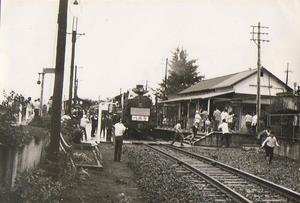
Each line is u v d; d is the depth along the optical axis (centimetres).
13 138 853
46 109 2673
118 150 2052
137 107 3819
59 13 1271
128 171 1747
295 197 1239
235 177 1644
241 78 4206
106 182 1441
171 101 5000
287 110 2789
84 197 1148
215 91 4578
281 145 2605
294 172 1897
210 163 2034
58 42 1268
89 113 4631
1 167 789
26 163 1051
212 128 3631
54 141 1249
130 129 3806
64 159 1335
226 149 3011
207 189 1361
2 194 781
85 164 1712
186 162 2036
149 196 1205
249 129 3528
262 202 1190
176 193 1229
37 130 1533
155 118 3872
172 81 7600
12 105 948
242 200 1162
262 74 4231
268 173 1817
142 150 2589
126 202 1138
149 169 1691
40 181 1008
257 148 2969
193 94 5212
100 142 3073
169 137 3906
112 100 4306
